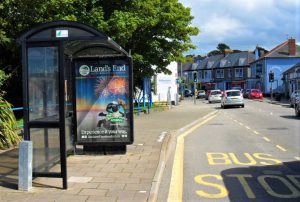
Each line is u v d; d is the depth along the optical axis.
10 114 12.30
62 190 7.45
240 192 7.89
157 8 25.44
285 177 9.10
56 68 7.98
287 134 17.14
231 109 38.38
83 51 11.22
